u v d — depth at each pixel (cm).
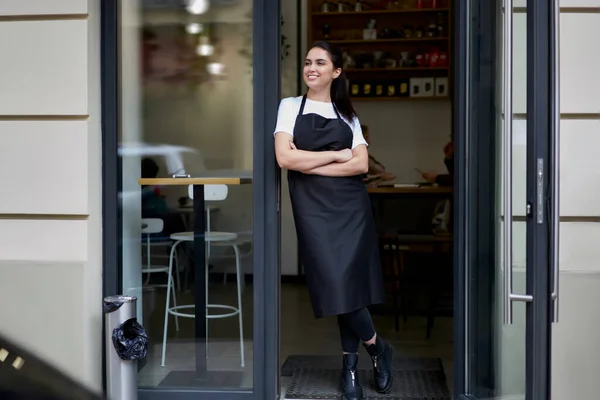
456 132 352
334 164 341
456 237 352
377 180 620
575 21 324
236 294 364
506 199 263
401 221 675
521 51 271
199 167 367
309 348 483
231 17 363
